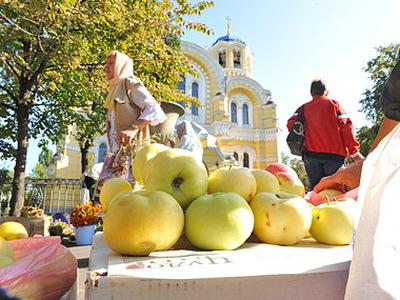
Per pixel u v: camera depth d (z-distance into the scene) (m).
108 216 0.85
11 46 7.10
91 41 7.13
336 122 3.75
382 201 0.80
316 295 0.70
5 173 23.08
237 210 0.92
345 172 1.51
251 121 30.58
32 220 3.58
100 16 6.23
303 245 1.03
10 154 10.85
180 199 1.03
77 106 10.18
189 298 0.62
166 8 7.48
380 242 0.76
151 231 0.81
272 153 29.33
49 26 6.05
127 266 0.68
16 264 0.78
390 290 0.71
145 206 0.83
